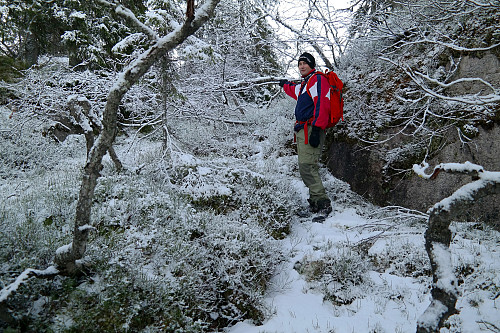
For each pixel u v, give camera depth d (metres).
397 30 5.19
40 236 2.95
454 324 2.68
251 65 7.66
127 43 4.48
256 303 3.11
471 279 3.03
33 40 8.16
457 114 4.16
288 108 7.25
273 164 5.72
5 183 4.57
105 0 2.51
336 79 4.55
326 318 3.02
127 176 4.26
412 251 3.55
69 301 2.44
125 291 2.57
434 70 4.69
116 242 3.05
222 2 7.10
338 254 3.69
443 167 2.14
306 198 5.17
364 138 5.32
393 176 4.80
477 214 3.80
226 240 3.48
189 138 6.25
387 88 5.27
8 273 2.47
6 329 2.12
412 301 3.11
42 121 5.78
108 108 2.25
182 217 3.63
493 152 3.74
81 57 6.93
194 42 4.56
